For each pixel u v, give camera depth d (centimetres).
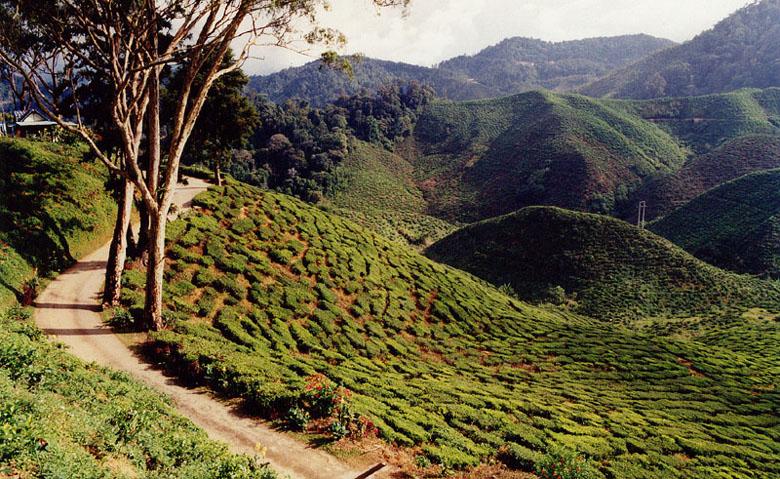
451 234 12812
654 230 12100
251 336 2964
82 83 3494
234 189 5241
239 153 16812
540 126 19875
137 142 2714
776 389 4356
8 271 2652
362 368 2984
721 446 2917
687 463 2622
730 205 11112
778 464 2830
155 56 2541
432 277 5678
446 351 4097
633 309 8338
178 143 2450
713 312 7794
